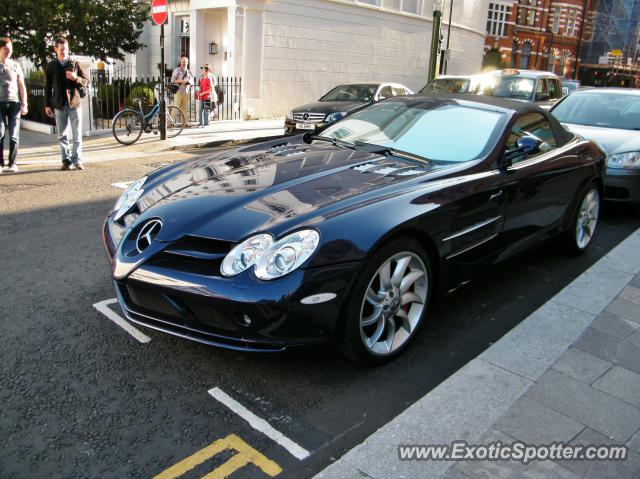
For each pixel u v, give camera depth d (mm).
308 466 2547
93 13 14867
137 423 2795
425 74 23703
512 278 4879
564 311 4125
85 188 7684
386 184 3512
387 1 21188
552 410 2943
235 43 16438
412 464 2529
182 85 14102
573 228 5262
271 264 2863
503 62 46812
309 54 18547
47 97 8641
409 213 3273
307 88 18781
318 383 3191
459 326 3957
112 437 2688
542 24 49531
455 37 26297
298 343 2938
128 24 15812
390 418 2912
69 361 3316
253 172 3758
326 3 18625
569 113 8250
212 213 3211
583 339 3713
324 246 2926
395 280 3311
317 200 3264
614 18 59500
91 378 3154
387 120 4699
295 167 3818
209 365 3322
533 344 3633
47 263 4828
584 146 5324
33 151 10328
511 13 46594
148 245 3188
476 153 4133
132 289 3195
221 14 17672
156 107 12148
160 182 3902
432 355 3553
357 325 3092
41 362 3293
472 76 13492
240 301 2820
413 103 4887
